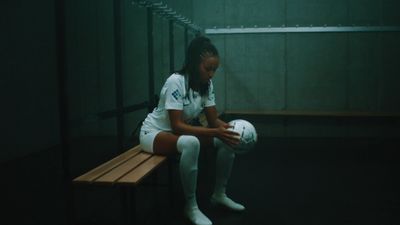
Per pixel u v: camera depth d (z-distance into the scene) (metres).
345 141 5.84
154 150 2.62
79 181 2.05
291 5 6.00
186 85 2.61
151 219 2.78
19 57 5.03
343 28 5.91
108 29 6.27
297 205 3.06
